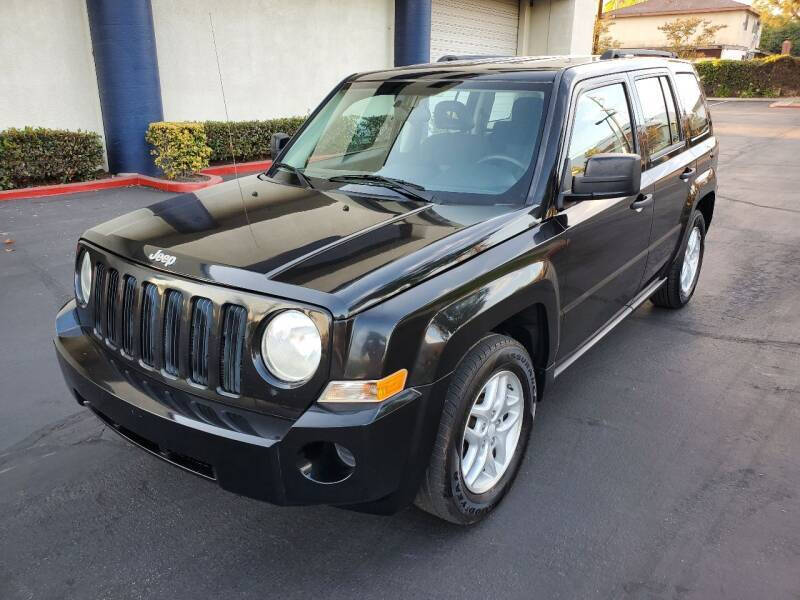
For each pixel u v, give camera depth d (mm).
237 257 2484
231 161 12352
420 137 3553
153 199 9266
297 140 4105
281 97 13266
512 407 3012
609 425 3746
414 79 3900
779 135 18688
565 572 2631
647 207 4133
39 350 4551
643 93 4293
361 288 2277
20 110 9836
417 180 3357
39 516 2916
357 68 14664
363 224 2818
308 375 2236
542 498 3094
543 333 3182
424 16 14695
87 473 3223
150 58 10266
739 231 8227
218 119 12297
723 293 5988
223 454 2273
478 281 2609
